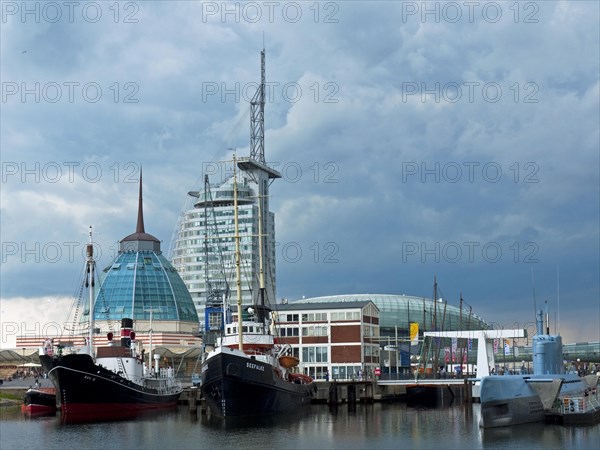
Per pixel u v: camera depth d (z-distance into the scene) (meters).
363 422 106.56
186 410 132.62
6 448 82.69
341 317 189.88
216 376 104.19
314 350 189.88
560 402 101.00
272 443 84.25
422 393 168.38
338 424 103.38
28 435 93.06
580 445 79.25
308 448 80.56
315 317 191.12
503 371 187.00
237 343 123.56
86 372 118.69
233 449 80.25
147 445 83.56
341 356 188.12
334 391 151.88
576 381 118.75
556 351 117.88
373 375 179.75
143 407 130.88
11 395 161.25
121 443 85.38
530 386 102.06
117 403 124.62
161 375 161.25
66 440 88.31
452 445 81.00
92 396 120.56
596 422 98.31
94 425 104.31
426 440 85.38
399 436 89.50
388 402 160.75
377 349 198.50
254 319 139.75
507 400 95.81
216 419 109.62
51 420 112.38
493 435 87.56
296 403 124.44
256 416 109.38
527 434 88.00
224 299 146.75
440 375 183.25
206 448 81.12
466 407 139.50
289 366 131.50
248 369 105.81
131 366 135.50
